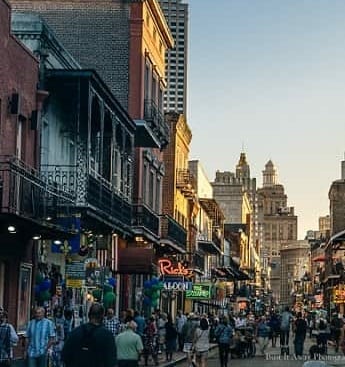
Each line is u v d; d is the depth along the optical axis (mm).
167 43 51406
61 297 28859
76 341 12195
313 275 154875
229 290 98938
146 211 40781
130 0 42812
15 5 42469
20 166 23297
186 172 60188
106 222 30016
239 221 136750
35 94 26828
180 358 38906
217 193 137750
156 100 48031
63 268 30359
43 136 28203
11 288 24938
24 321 26109
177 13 161000
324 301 111062
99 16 43000
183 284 47500
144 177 44781
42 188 23203
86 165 27625
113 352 12203
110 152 33656
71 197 26547
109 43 42875
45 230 24328
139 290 45094
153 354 34281
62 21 42781
